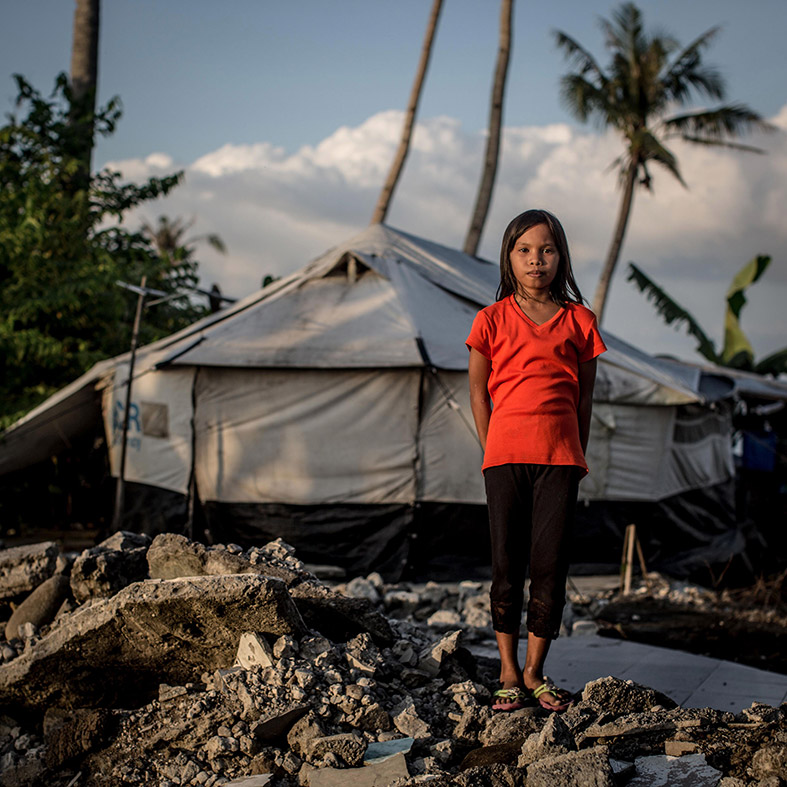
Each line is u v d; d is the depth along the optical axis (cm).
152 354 894
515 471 321
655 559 891
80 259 1130
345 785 253
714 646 571
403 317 859
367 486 810
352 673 305
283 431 821
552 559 316
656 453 905
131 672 320
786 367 1731
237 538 823
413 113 1584
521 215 331
